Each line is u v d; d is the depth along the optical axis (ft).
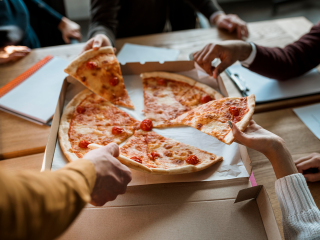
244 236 4.12
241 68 8.06
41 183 2.16
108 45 7.70
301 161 5.32
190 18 11.94
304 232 3.77
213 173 5.11
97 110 6.70
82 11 20.33
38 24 11.89
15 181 2.01
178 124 6.36
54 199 2.18
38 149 5.85
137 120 6.59
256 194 4.43
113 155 3.94
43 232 2.13
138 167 4.80
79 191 2.44
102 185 3.33
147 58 8.48
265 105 6.89
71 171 2.60
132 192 4.72
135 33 11.14
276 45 9.00
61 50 9.07
